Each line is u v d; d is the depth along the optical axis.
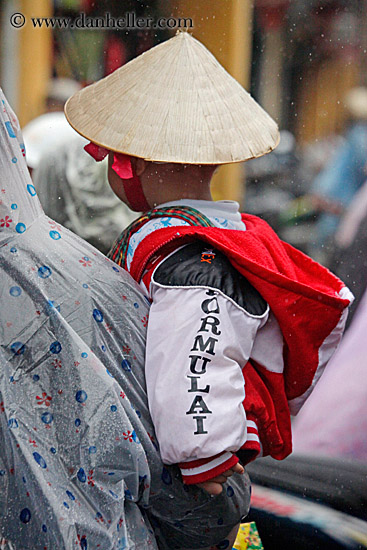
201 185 4.04
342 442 7.21
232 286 3.61
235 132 3.84
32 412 3.34
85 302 3.49
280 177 18.95
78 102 3.97
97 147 4.05
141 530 3.57
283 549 5.48
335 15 21.84
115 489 3.41
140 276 3.73
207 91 3.88
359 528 5.56
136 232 3.89
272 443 3.87
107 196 8.10
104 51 14.86
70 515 3.24
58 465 3.32
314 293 3.67
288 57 21.36
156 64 3.90
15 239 3.43
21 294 3.39
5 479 3.27
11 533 3.25
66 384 3.37
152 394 3.49
